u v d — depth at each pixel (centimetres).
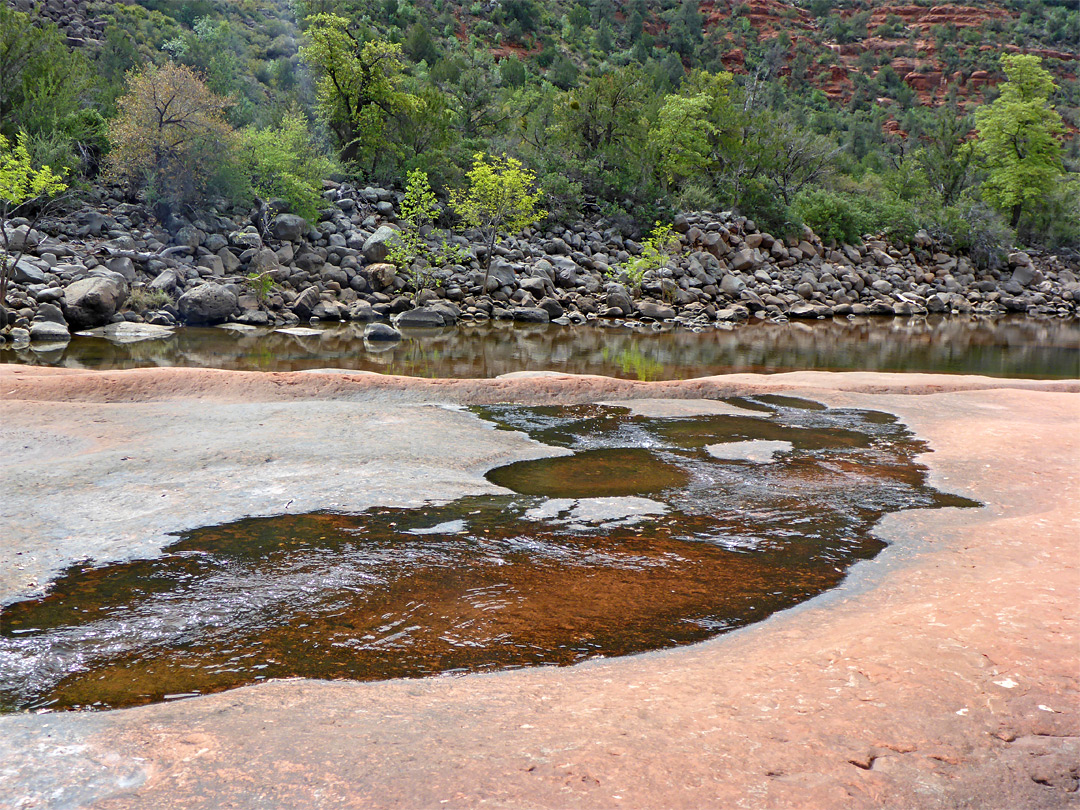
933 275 3697
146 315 1827
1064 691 297
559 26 8594
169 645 374
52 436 719
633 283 2642
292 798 236
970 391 1154
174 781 246
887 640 344
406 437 767
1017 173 4544
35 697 325
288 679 342
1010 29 10969
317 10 5353
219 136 2238
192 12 4906
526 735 273
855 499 635
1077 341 2323
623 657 370
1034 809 238
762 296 2861
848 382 1177
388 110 3112
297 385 970
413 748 264
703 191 3444
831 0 11681
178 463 650
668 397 1068
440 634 391
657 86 6562
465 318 2183
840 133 7325
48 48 2444
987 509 608
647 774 246
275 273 2134
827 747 262
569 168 3341
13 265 1677
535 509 590
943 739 268
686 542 533
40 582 436
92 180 2295
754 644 374
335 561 478
